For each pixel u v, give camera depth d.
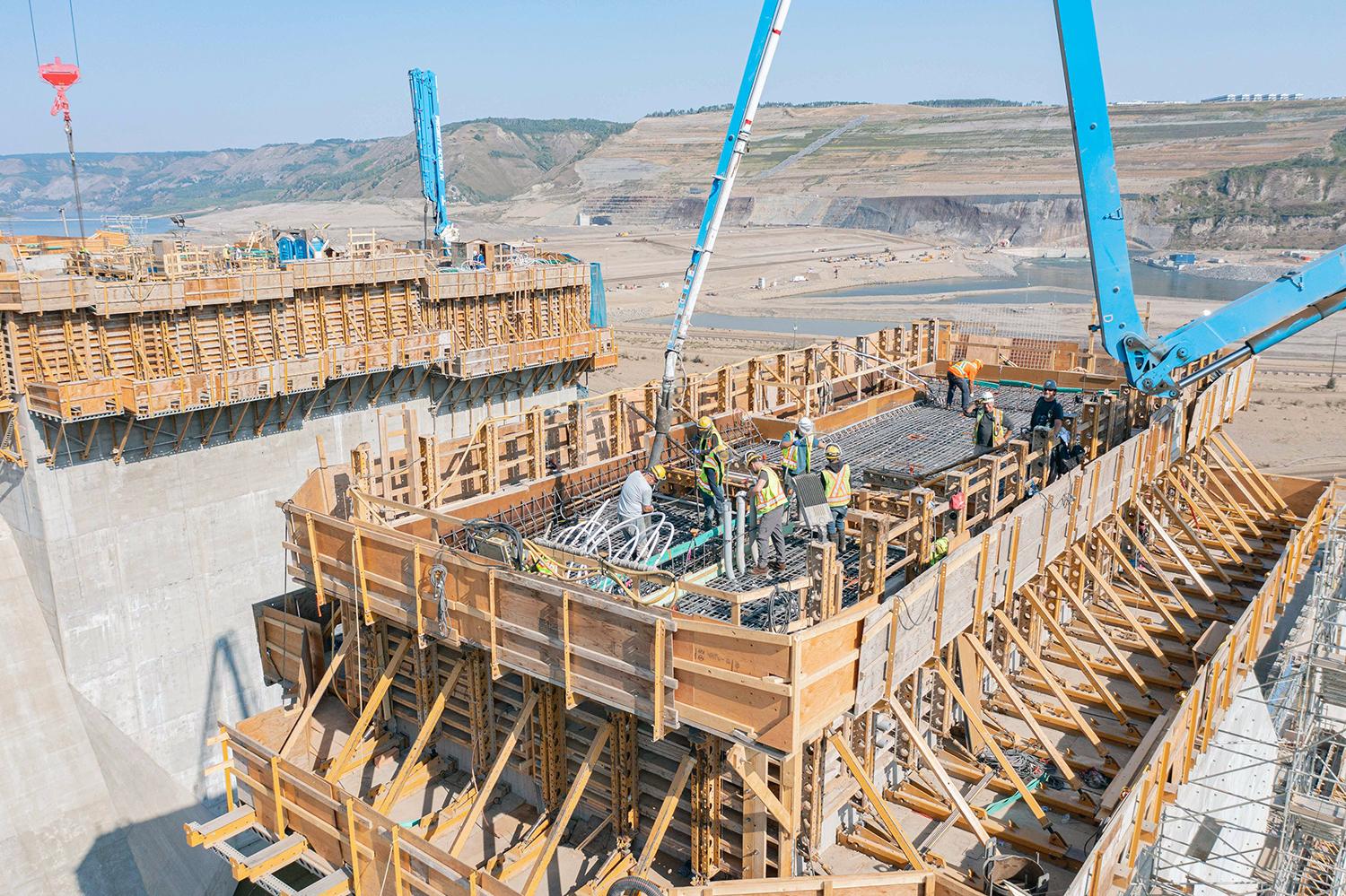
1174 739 11.97
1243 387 23.95
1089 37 15.04
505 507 15.74
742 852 10.84
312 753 13.80
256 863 12.00
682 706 9.71
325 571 13.27
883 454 18.94
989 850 10.47
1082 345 28.12
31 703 29.17
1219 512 21.02
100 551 30.56
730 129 16.48
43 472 29.16
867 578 10.90
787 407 22.81
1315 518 20.55
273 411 35.09
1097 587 17.86
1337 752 21.41
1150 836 11.75
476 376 41.41
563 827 10.84
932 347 27.62
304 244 41.59
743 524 12.55
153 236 41.03
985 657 12.67
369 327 40.66
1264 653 19.12
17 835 27.53
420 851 10.81
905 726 10.54
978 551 12.03
